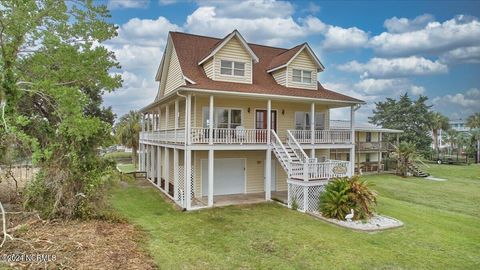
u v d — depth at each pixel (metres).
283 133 17.47
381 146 31.03
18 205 11.00
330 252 8.41
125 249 7.54
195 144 13.23
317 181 13.06
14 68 9.14
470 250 8.81
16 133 7.84
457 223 11.71
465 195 18.52
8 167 10.49
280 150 14.66
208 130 13.94
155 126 22.98
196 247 8.52
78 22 10.30
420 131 47.44
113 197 15.32
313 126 16.03
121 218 10.66
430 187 21.55
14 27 8.77
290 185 13.67
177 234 9.63
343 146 17.06
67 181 9.39
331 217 11.78
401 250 8.71
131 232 9.20
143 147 25.14
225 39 15.71
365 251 8.55
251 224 10.91
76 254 6.80
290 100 15.51
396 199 17.14
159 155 18.69
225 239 9.27
